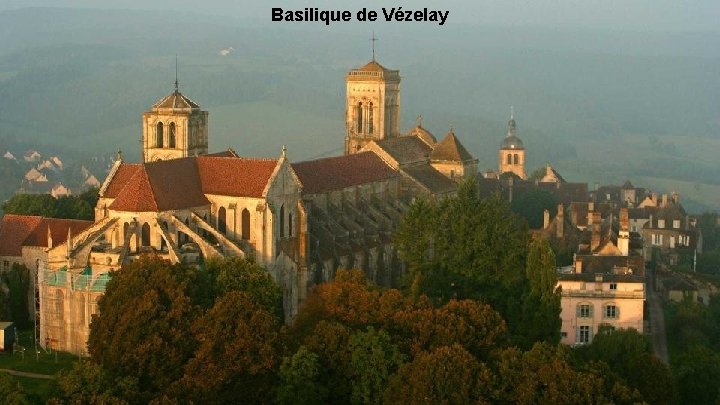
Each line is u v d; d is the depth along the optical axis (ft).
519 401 498.69
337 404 545.03
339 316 600.80
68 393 490.49
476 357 551.18
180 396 509.76
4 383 495.00
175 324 553.23
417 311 581.12
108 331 558.56
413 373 508.94
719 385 610.24
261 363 538.06
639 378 565.53
